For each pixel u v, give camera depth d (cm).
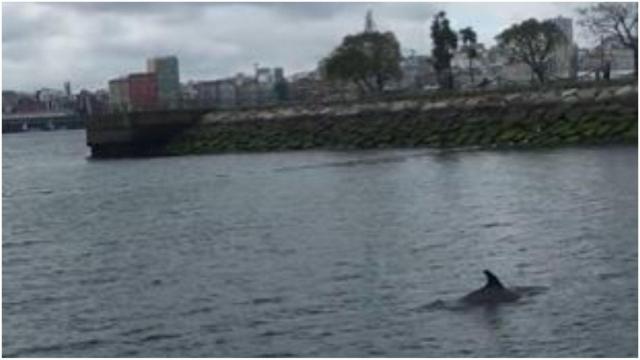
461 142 11838
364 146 12656
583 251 4122
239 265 4338
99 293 3922
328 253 4503
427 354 2762
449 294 3450
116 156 14050
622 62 15900
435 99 12688
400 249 4497
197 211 6662
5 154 19850
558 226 4875
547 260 3984
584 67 17725
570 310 3094
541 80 14550
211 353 2936
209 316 3378
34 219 6869
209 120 14138
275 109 13962
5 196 9000
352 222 5547
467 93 12525
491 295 3278
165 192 8231
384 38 17200
